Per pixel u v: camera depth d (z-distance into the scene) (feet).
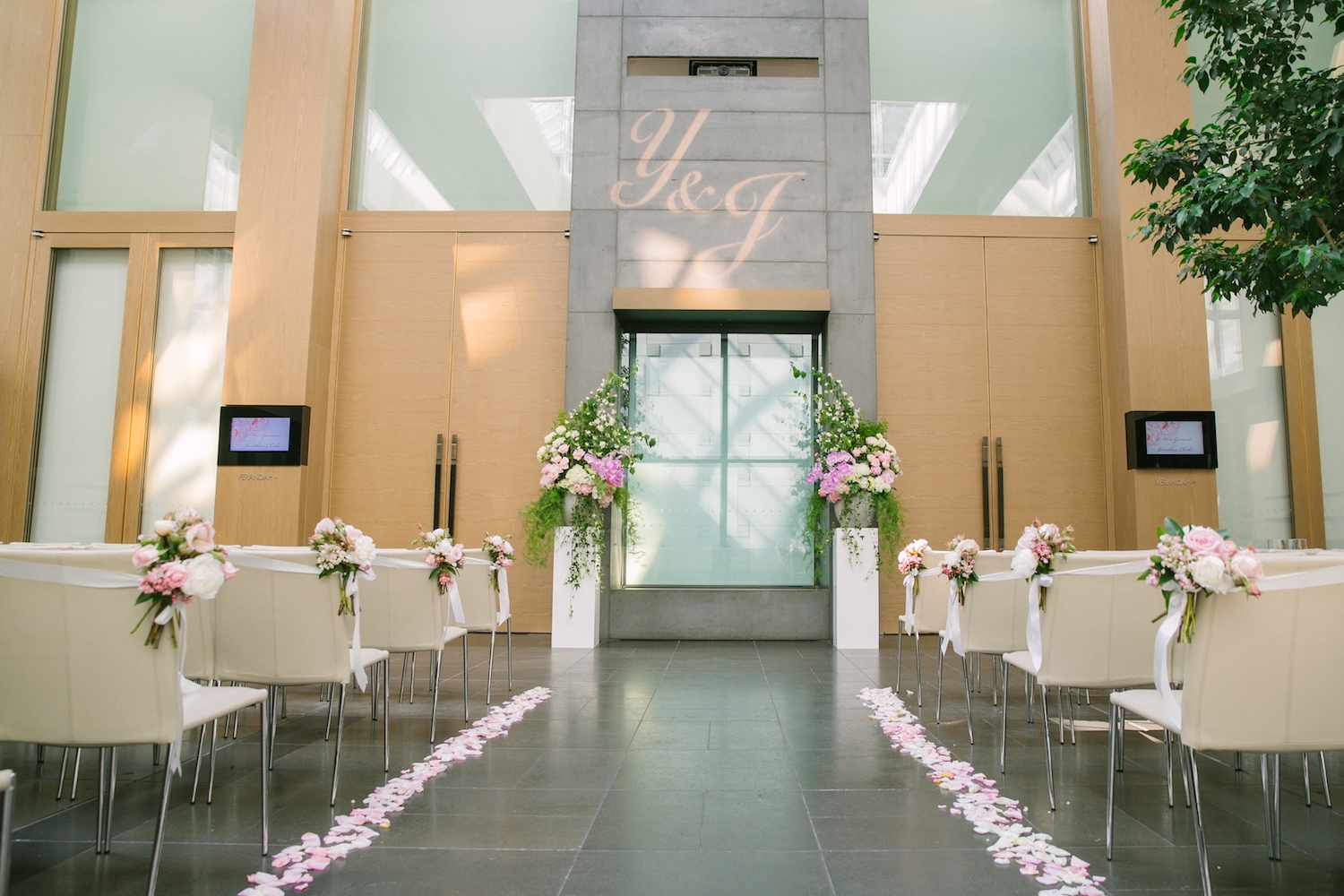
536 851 7.18
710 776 9.43
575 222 22.72
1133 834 7.62
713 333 23.36
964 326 23.65
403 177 24.62
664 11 23.72
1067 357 23.54
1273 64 13.19
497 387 23.50
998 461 23.16
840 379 22.15
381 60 25.04
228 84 24.61
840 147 23.12
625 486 22.31
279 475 21.54
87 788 9.09
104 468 23.25
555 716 12.60
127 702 6.17
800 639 21.81
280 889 6.37
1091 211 24.20
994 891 6.38
